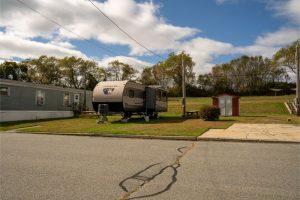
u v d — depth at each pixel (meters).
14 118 23.91
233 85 82.62
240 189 5.18
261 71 79.69
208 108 22.14
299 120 22.28
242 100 51.25
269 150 9.66
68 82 73.50
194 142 11.90
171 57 72.00
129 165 7.17
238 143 11.57
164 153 8.97
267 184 5.48
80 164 7.29
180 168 6.84
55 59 72.25
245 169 6.72
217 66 84.12
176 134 13.67
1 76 65.31
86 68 71.88
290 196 4.82
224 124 18.77
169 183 5.58
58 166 7.06
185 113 28.56
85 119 25.59
